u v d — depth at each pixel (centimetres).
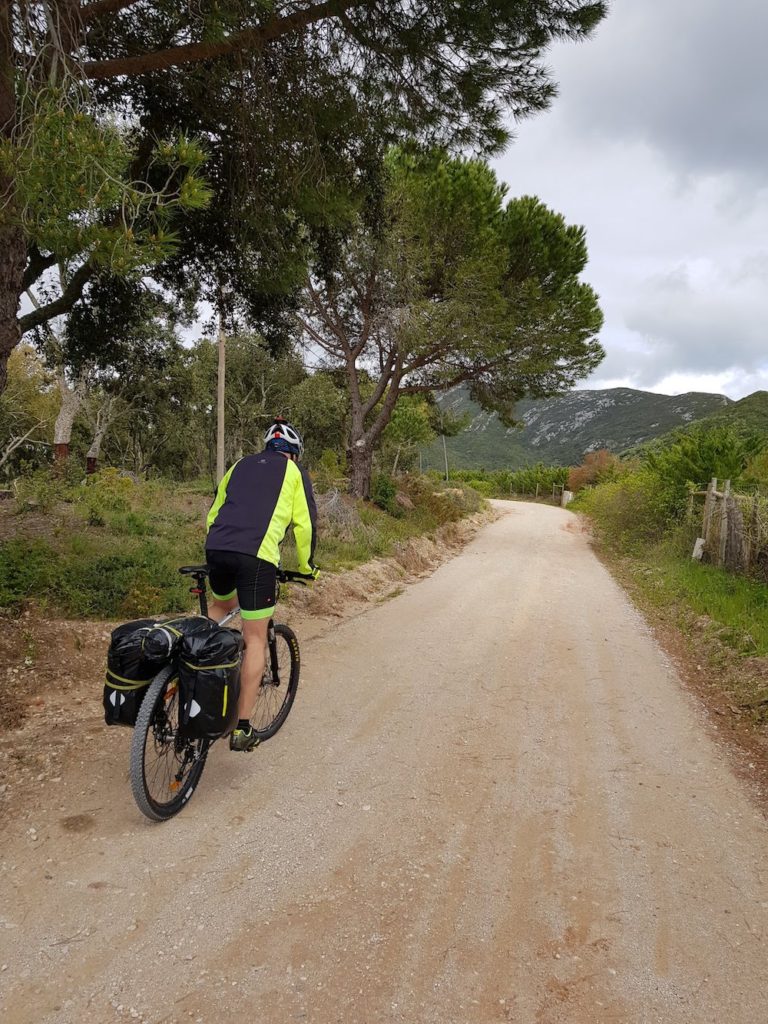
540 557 1585
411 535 1541
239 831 314
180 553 892
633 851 313
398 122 707
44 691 472
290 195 759
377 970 229
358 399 1864
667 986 226
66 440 2464
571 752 429
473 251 1655
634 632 797
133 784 295
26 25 451
